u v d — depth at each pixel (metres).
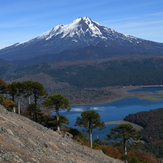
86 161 22.64
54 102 45.03
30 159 14.48
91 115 44.09
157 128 127.06
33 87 52.34
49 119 49.66
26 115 52.91
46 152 18.14
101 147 48.66
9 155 13.25
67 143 27.72
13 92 50.28
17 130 20.06
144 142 113.31
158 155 90.12
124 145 49.56
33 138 20.03
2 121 20.78
